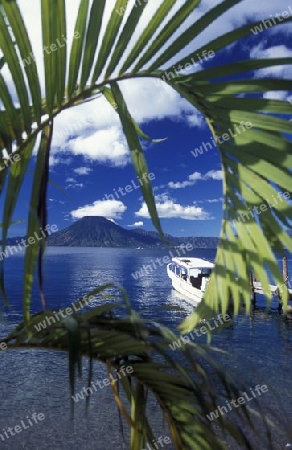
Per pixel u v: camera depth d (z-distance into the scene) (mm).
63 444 16141
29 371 25828
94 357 1724
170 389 1801
